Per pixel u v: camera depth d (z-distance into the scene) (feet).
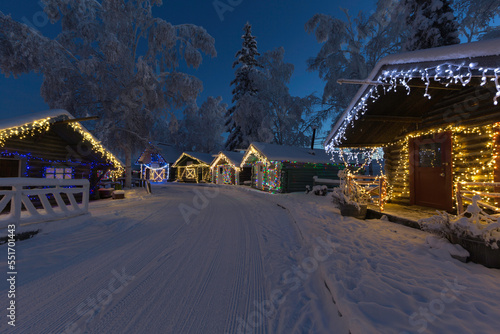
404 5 48.96
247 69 108.99
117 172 46.11
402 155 26.00
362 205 21.81
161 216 27.14
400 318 6.44
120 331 7.29
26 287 10.09
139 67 60.49
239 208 33.58
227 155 83.97
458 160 19.39
